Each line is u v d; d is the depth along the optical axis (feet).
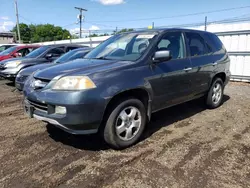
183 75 13.89
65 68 11.39
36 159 10.47
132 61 11.85
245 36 30.76
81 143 12.00
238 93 24.02
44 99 10.22
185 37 14.92
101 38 60.23
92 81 10.03
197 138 12.53
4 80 32.91
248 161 10.16
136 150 11.23
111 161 10.21
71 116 9.72
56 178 9.02
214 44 17.46
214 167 9.69
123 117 11.13
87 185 8.59
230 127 14.15
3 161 10.33
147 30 14.37
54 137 12.78
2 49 53.52
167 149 11.28
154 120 15.44
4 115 16.80
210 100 17.39
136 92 11.69
